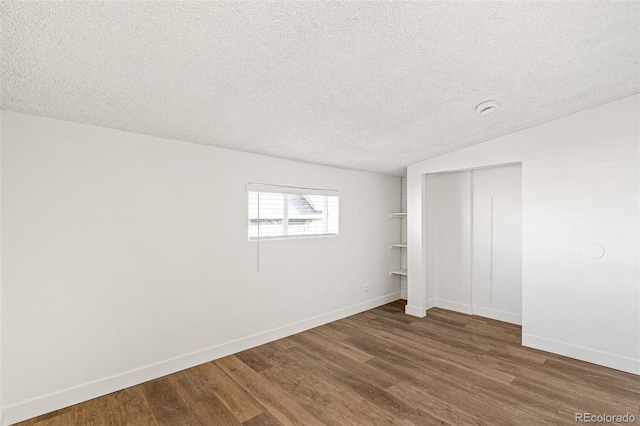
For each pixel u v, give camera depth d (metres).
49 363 2.23
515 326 3.97
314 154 3.61
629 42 1.92
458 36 1.75
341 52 1.79
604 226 2.89
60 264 2.28
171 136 2.77
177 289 2.84
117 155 2.54
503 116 2.98
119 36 1.49
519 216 3.99
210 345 3.05
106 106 2.16
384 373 2.80
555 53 2.00
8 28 1.36
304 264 3.88
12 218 2.10
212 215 3.07
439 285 4.81
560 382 2.62
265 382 2.65
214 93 2.12
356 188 4.57
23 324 2.13
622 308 2.80
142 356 2.64
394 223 5.22
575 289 3.05
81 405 2.31
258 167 3.45
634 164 2.74
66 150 2.31
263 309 3.47
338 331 3.84
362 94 2.33
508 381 2.65
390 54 1.86
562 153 3.11
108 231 2.48
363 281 4.67
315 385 2.60
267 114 2.52
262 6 1.39
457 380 2.67
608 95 2.70
